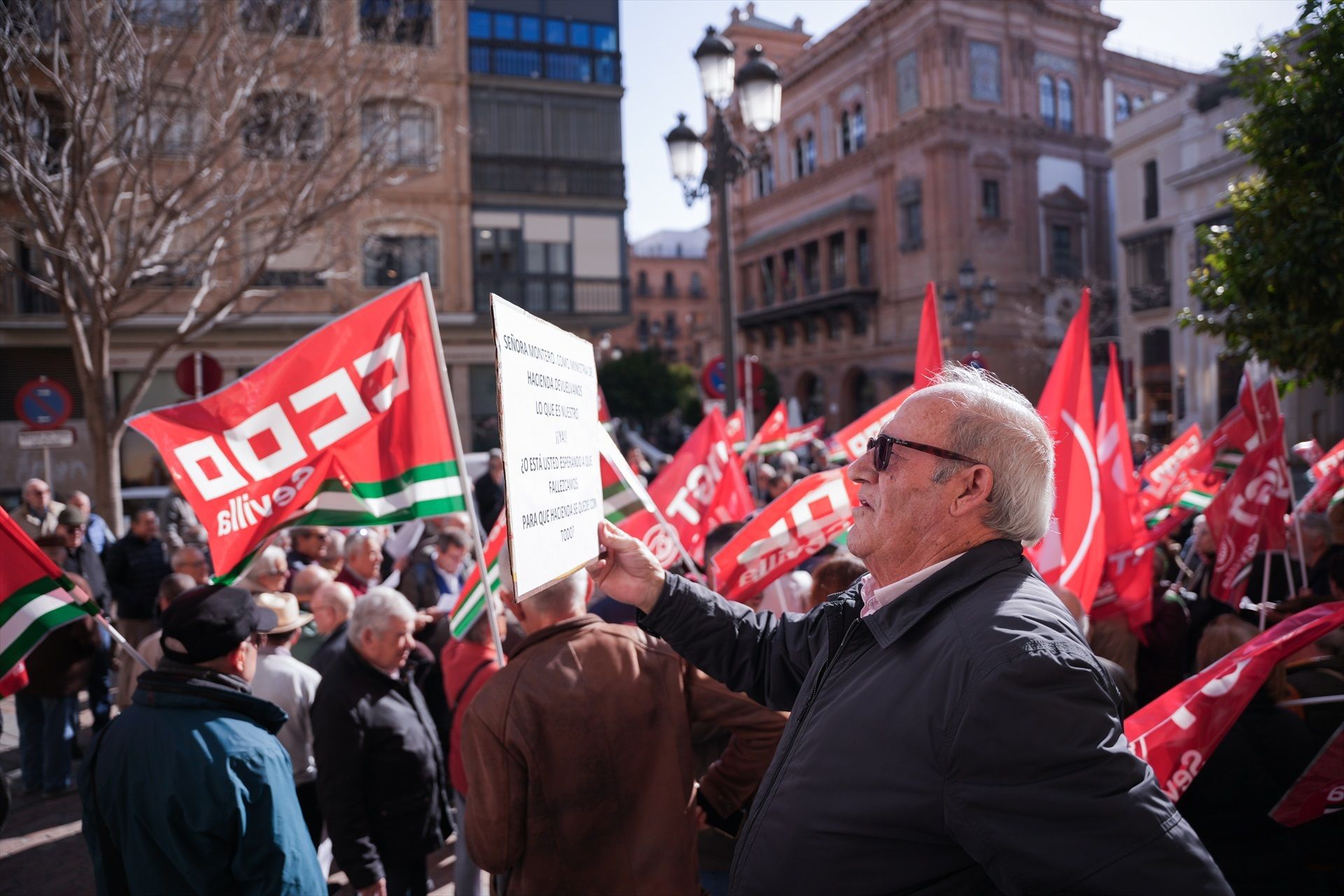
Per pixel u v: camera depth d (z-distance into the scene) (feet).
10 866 16.84
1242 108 83.61
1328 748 8.64
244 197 39.47
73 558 23.39
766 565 14.33
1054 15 120.67
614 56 76.64
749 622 7.23
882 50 122.52
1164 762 8.76
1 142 30.60
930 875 4.73
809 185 138.92
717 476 19.65
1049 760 4.28
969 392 5.64
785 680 6.98
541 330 6.51
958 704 4.60
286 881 7.99
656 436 139.74
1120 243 100.89
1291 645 8.89
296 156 40.24
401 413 12.35
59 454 65.51
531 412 6.11
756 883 5.22
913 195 119.03
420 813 12.14
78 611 9.98
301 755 13.67
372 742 11.81
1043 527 5.49
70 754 20.63
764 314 146.00
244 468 12.07
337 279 64.64
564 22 75.10
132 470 66.64
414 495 12.32
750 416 38.17
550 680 8.66
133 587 25.02
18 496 64.49
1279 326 15.93
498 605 13.01
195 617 8.37
